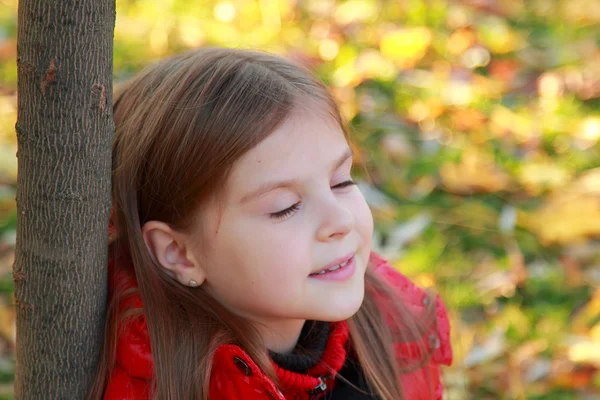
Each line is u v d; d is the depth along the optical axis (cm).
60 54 144
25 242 157
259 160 167
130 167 180
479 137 385
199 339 176
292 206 170
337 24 455
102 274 166
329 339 198
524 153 378
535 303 301
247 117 167
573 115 409
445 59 441
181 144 171
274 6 465
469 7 487
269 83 173
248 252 170
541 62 456
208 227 174
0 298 287
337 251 172
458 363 274
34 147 149
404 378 214
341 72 411
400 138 373
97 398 171
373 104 393
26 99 147
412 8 469
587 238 332
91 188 155
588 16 516
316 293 173
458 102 402
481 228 331
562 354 279
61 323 162
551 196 351
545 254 326
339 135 176
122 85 201
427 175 357
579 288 309
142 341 176
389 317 217
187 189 172
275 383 181
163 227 179
